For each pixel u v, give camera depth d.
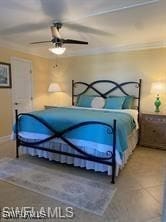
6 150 3.69
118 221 1.74
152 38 4.04
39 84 5.48
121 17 2.88
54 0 2.33
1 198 2.08
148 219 1.77
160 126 3.91
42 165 2.99
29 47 4.89
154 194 2.21
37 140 3.16
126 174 2.75
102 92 5.01
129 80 4.65
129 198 2.12
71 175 2.67
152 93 4.31
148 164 3.14
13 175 2.62
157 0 2.34
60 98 5.73
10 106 4.57
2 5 2.47
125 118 3.19
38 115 3.14
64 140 2.78
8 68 4.44
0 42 4.18
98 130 2.52
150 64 4.38
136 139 4.04
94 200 2.07
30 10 2.63
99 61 5.00
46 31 3.62
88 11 2.67
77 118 2.87
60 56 5.57
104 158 2.54
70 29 3.45
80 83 5.33
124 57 4.66
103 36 3.90
